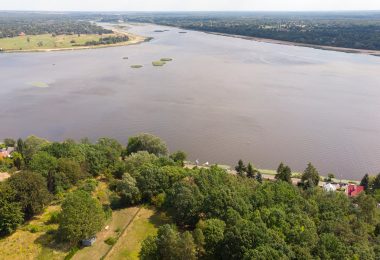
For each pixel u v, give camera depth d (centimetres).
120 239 8638
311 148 16625
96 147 13362
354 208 9550
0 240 8550
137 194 10169
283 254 6662
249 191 9538
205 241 7700
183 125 19025
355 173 14700
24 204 9219
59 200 10506
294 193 9588
